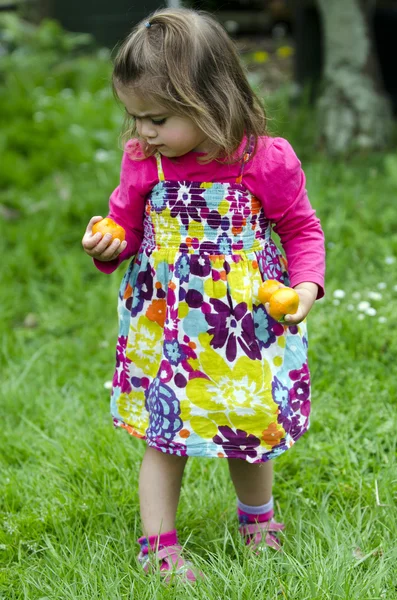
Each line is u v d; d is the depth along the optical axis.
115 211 2.47
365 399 3.28
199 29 2.23
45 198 6.10
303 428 2.48
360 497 2.71
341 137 6.26
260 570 2.33
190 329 2.33
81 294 4.77
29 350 4.20
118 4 11.62
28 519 2.72
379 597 2.21
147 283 2.41
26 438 3.28
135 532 2.67
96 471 2.93
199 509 2.76
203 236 2.31
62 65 9.58
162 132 2.21
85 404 3.48
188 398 2.35
